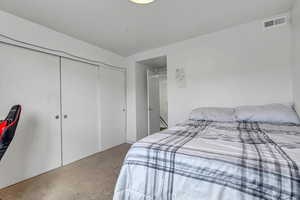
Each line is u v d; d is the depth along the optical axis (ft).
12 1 5.26
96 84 9.73
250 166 2.38
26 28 6.43
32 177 6.50
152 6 5.77
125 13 6.20
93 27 7.30
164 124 17.38
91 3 5.49
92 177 6.48
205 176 2.67
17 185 5.89
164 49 9.98
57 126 7.53
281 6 6.04
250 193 2.27
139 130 12.07
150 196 3.18
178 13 6.31
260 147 3.10
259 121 5.98
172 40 9.10
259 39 7.01
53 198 5.10
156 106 14.32
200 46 8.59
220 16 6.64
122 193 3.46
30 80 6.58
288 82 6.45
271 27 6.73
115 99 11.15
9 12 5.90
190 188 2.78
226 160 2.59
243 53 7.39
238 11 6.30
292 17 6.12
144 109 12.84
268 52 6.84
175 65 9.51
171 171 3.02
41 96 6.94
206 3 5.69
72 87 8.29
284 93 6.53
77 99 8.54
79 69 8.69
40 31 6.91
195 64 8.79
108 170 7.14
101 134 9.92
